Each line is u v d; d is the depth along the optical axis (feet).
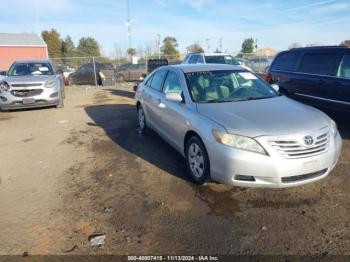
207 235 10.42
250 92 16.10
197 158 13.82
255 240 10.10
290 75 25.29
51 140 22.12
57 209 12.38
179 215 11.64
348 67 21.09
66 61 95.04
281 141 11.46
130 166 16.52
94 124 26.58
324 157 11.90
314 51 23.91
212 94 15.46
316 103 23.29
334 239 10.03
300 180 11.77
